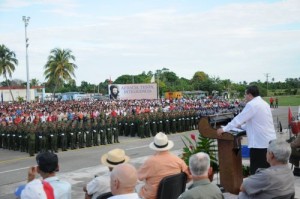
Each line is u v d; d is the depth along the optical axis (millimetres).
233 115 7812
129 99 50219
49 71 79062
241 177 6922
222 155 6824
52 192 4215
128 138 25781
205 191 3859
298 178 8438
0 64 76375
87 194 5309
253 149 6219
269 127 6152
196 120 30016
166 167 5375
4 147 22391
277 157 4012
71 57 79875
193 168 3949
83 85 122875
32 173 4418
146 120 26047
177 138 24219
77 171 14102
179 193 5332
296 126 11344
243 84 92562
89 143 21625
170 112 28469
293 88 110000
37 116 25547
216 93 81188
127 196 3293
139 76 112062
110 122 23266
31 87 85625
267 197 3967
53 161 4449
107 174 5305
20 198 4156
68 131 20688
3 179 13312
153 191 5316
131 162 15531
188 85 96875
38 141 19766
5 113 32156
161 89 87375
